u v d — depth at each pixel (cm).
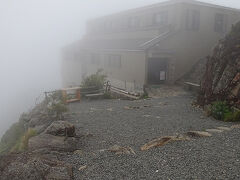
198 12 2753
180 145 958
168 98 2100
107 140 1104
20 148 1078
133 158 862
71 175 740
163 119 1428
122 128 1279
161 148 940
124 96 2256
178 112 1595
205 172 734
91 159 870
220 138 1026
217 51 1861
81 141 1100
